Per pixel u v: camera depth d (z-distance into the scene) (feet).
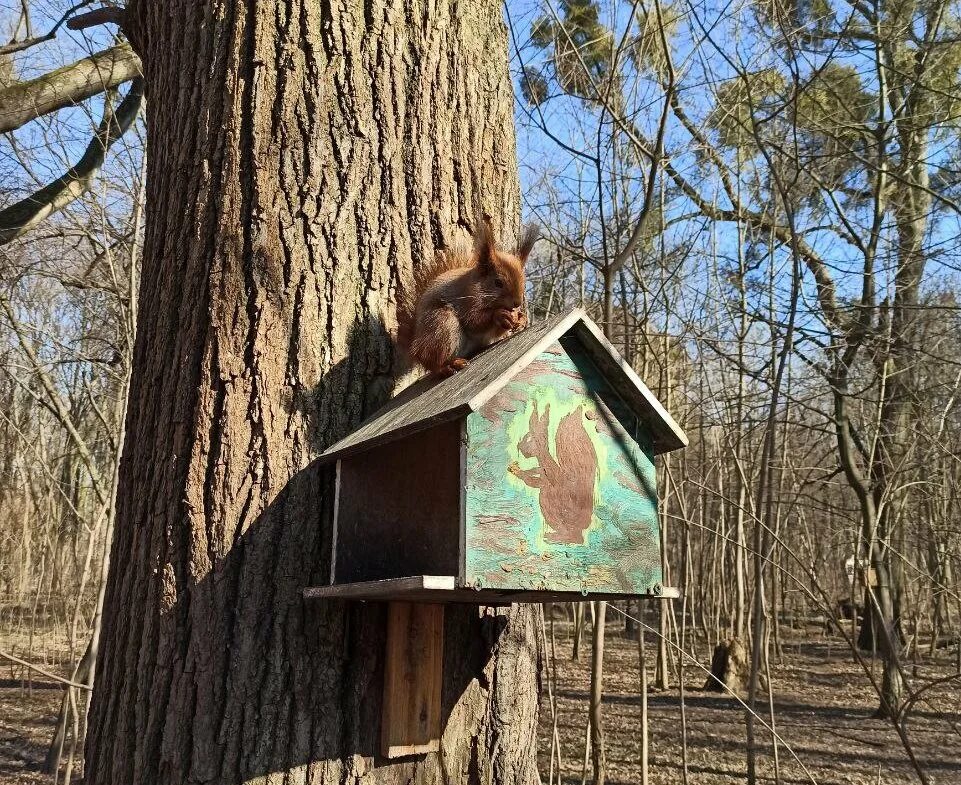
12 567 51.70
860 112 38.32
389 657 10.41
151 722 9.89
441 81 12.50
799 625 73.51
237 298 10.85
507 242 12.76
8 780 28.96
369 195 11.63
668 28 26.66
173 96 12.16
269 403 10.64
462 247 12.09
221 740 9.73
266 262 10.97
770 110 28.60
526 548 9.09
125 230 30.40
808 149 29.04
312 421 10.75
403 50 12.23
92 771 10.49
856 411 41.22
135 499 10.97
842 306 32.04
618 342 32.07
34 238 31.83
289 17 11.68
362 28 11.97
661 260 30.91
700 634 64.23
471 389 9.14
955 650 55.62
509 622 11.63
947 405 29.14
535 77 25.66
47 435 46.52
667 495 26.63
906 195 38.83
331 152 11.49
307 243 11.16
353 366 11.11
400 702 10.36
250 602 10.09
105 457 41.50
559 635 71.26
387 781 10.34
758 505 20.08
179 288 11.21
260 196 11.14
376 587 8.67
